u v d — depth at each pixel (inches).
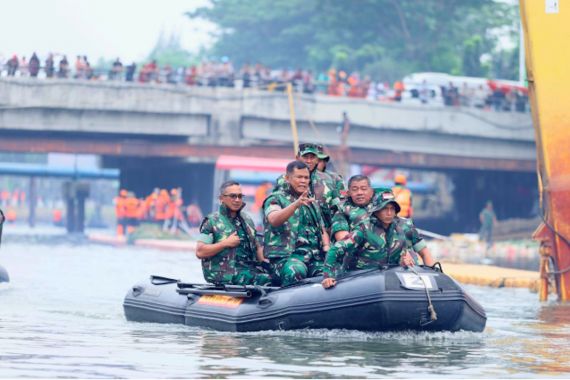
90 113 4180.6
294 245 1050.1
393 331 975.0
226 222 1074.1
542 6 1491.1
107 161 5502.0
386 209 1005.8
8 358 834.2
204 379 748.6
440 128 4751.5
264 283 1063.6
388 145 4685.0
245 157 4365.2
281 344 924.6
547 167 1492.4
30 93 4099.4
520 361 856.9
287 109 4416.8
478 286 1843.0
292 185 1044.5
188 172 5270.7
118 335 987.9
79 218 5974.4
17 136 4562.0
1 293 1520.7
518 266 2957.7
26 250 3329.2
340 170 4384.8
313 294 985.5
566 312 1325.0
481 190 5743.1
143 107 4220.0
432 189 6712.6
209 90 4325.8
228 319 1006.4
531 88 1501.0
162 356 854.5
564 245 1488.7
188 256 3078.2
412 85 4909.0
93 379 741.9
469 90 4931.1
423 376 776.9
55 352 872.3
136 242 4143.7
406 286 968.3
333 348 903.7
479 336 1019.3
